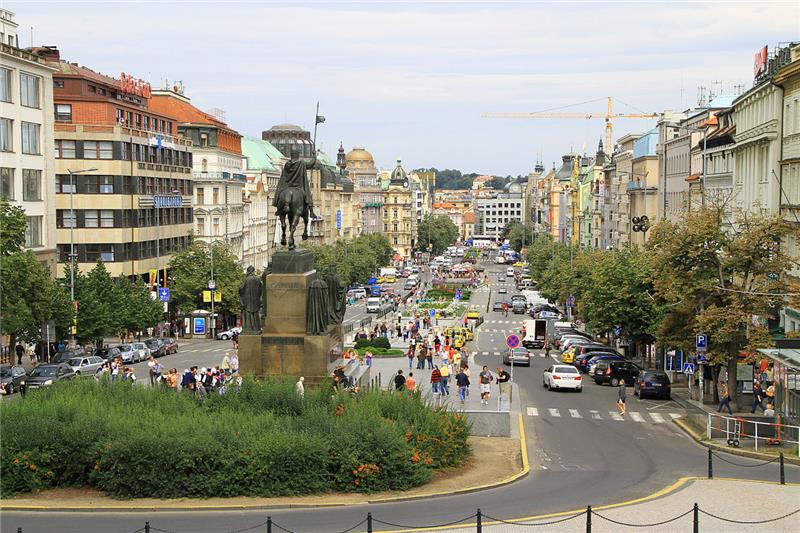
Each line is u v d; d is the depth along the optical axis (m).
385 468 35.72
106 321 88.44
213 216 149.88
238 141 175.50
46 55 113.12
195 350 102.69
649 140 158.00
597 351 89.81
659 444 49.53
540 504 34.47
